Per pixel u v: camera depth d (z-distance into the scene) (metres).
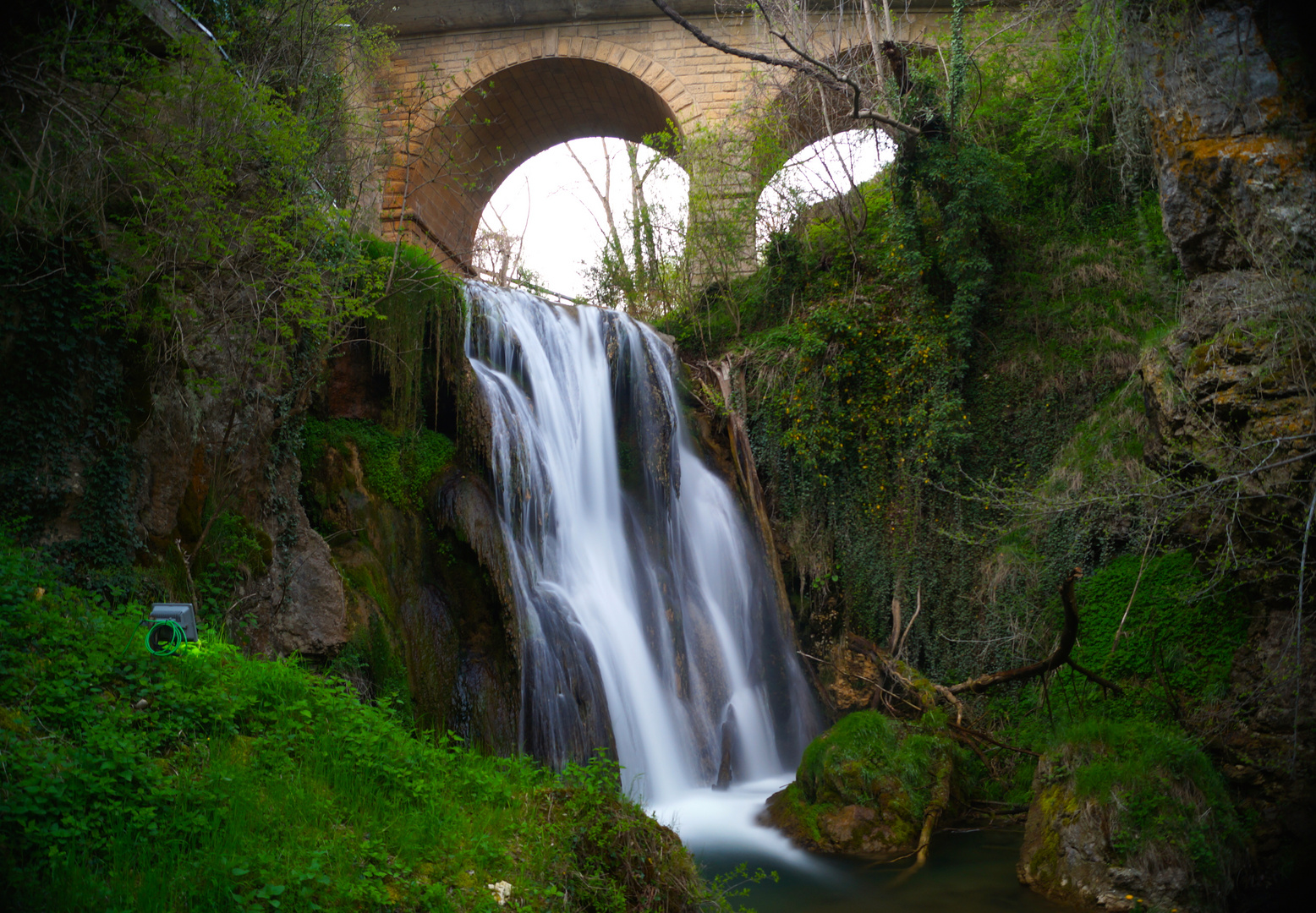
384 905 5.16
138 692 6.35
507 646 11.24
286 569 10.10
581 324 15.49
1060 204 17.48
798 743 14.54
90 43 8.26
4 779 4.96
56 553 7.68
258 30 11.98
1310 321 10.28
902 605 15.49
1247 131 11.59
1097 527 13.85
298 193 10.20
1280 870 9.77
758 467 17.16
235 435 9.68
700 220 19.70
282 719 6.78
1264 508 10.57
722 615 15.19
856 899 8.86
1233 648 11.94
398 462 12.04
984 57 19.42
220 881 4.75
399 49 23.19
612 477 15.05
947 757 11.62
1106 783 9.18
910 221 17.23
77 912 4.38
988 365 16.50
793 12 18.08
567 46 22.94
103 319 8.23
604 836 6.79
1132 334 15.69
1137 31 12.59
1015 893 8.98
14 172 7.93
